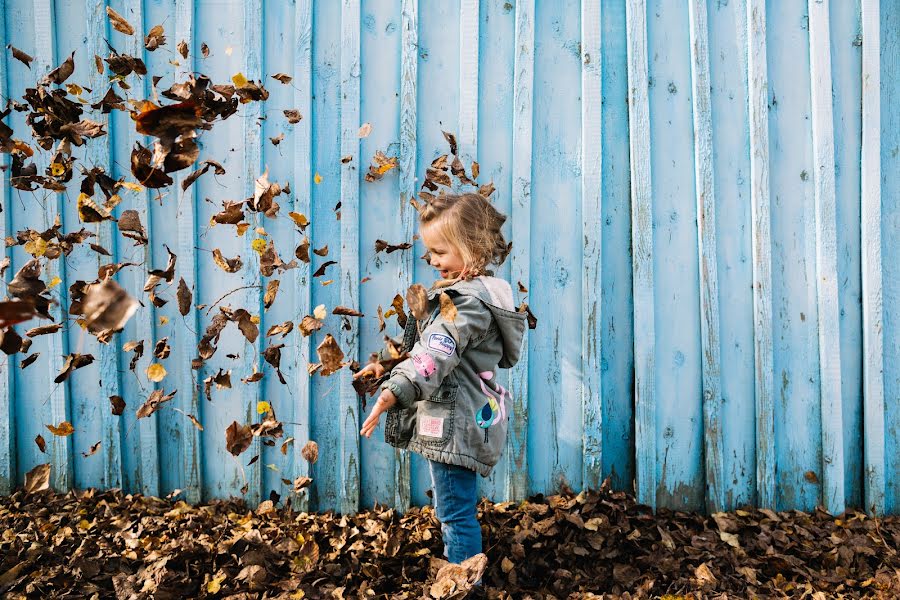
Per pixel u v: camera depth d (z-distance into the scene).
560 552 2.34
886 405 2.74
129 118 2.66
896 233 2.72
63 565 2.17
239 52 2.65
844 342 2.74
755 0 2.64
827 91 2.65
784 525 2.56
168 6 2.65
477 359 2.16
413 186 2.66
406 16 2.62
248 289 2.68
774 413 2.73
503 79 2.67
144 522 2.49
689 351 2.71
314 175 2.68
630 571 2.28
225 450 2.73
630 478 2.75
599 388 2.69
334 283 2.69
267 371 2.69
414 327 2.30
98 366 2.73
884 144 2.71
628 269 2.71
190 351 2.70
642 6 2.63
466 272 2.24
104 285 1.24
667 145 2.68
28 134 2.68
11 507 2.59
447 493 2.12
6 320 1.03
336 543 2.39
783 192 2.70
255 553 2.20
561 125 2.68
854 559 2.34
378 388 2.21
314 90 2.66
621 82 2.68
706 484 2.70
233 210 2.32
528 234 2.66
